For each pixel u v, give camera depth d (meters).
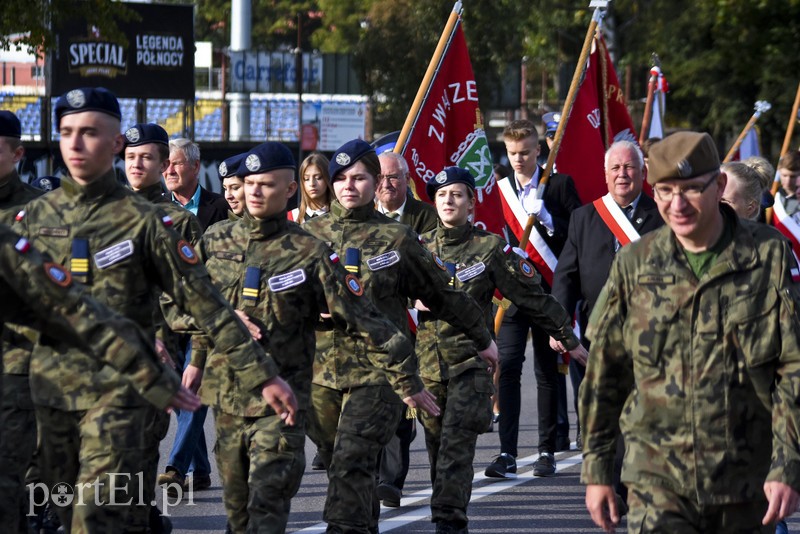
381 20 43.84
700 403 5.85
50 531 8.95
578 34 52.34
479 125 12.79
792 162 11.28
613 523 6.23
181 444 10.92
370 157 9.09
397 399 8.64
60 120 7.09
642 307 5.98
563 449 13.54
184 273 6.93
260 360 6.87
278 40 74.06
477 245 10.12
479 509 10.78
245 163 7.87
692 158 5.77
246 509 7.81
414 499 11.21
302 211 11.06
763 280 5.82
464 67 12.76
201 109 38.69
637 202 11.28
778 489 5.66
